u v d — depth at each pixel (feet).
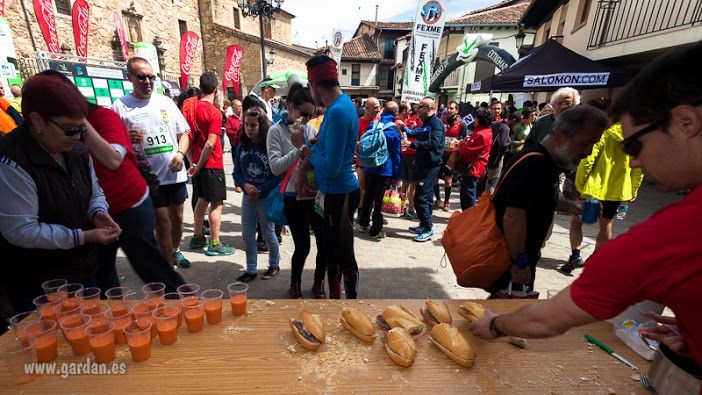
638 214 19.56
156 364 3.69
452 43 62.23
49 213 5.08
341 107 7.00
